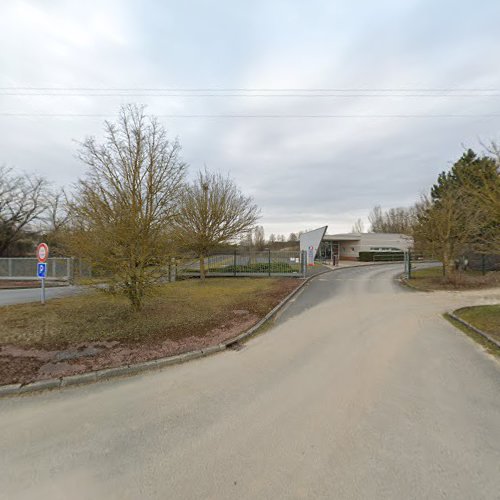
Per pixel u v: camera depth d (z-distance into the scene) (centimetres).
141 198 653
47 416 317
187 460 244
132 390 377
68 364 443
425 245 1460
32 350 497
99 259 633
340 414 310
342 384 382
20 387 377
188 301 923
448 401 334
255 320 709
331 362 460
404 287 1337
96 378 410
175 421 303
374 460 238
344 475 223
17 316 718
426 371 420
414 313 805
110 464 241
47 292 1197
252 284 1384
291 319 752
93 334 578
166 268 760
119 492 212
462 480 216
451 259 1370
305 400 342
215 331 613
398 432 276
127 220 626
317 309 870
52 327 621
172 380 405
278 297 1023
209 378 410
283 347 538
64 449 261
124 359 462
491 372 415
